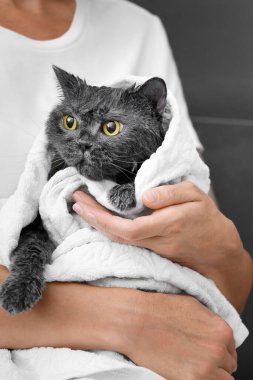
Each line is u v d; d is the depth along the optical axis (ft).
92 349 1.99
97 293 2.00
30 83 2.52
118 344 1.96
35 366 1.95
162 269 1.99
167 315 1.99
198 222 2.02
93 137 1.91
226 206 3.51
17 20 2.55
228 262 2.21
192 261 2.10
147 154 1.97
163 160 1.94
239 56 3.40
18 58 2.51
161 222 1.93
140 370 1.90
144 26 2.84
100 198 1.98
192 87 3.46
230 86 3.43
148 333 1.97
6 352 1.98
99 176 1.96
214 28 3.38
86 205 1.96
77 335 1.97
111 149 1.91
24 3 2.59
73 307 1.98
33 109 2.51
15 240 1.99
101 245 1.98
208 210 2.05
